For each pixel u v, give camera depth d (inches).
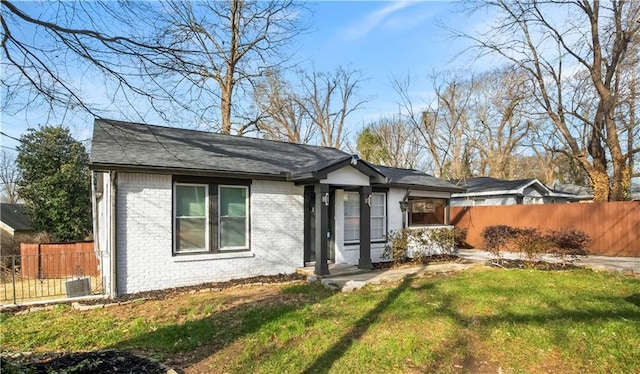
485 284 332.2
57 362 172.4
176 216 354.0
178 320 250.5
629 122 689.6
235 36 687.7
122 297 314.2
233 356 190.9
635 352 186.9
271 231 410.6
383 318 238.8
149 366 171.0
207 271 366.3
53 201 737.0
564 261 466.6
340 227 471.2
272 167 413.7
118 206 322.7
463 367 179.8
